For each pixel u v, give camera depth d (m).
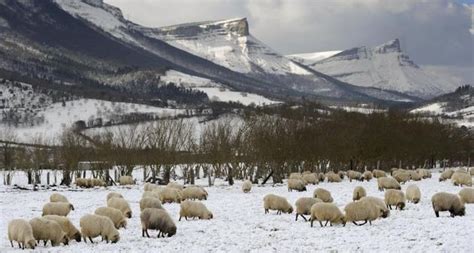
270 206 42.06
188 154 92.75
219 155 88.38
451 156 129.25
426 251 26.42
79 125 172.62
